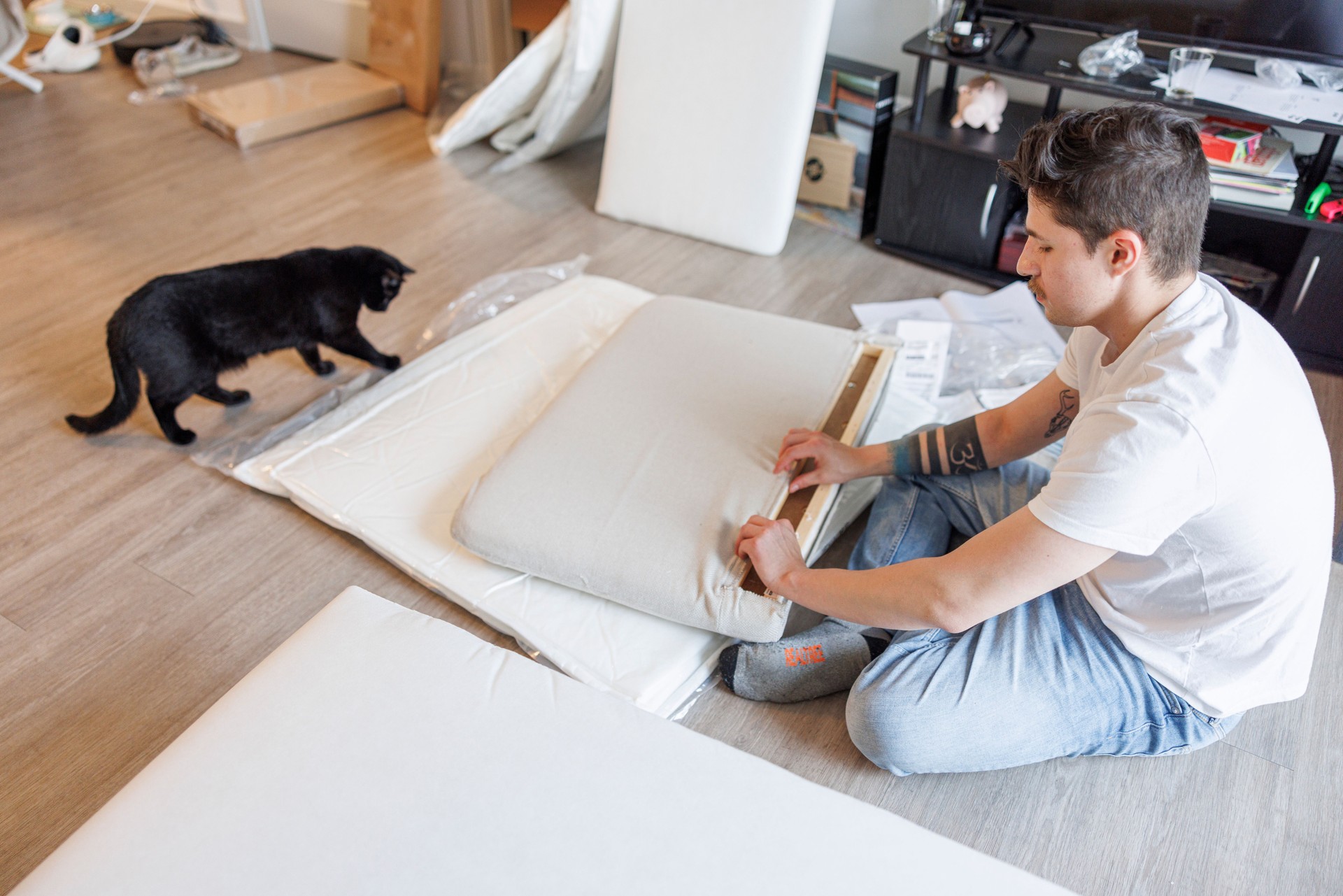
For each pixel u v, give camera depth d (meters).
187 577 1.65
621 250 2.63
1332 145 2.02
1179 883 1.21
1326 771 1.34
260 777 0.98
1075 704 1.24
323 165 3.07
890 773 1.34
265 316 1.86
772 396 1.75
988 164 2.34
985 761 1.27
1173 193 0.94
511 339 2.13
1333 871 1.22
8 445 1.93
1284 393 1.03
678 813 0.96
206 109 3.23
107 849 0.93
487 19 3.30
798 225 2.78
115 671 1.49
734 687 1.43
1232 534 1.06
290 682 1.08
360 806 0.96
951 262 2.54
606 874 0.91
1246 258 2.36
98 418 1.85
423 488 1.74
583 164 3.12
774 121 2.48
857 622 1.24
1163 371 0.98
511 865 0.91
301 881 0.90
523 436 1.66
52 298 2.37
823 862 0.92
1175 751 1.31
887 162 2.49
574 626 1.48
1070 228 0.99
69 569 1.66
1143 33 2.17
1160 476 0.96
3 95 3.53
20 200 2.83
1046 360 2.11
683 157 2.62
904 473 1.55
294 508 1.79
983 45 2.31
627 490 1.55
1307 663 1.19
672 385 1.76
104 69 3.77
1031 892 0.90
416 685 1.08
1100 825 1.28
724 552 1.46
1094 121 0.95
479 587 1.55
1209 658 1.18
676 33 2.53
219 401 2.00
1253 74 2.18
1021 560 1.04
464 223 2.75
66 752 1.37
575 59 2.70
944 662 1.27
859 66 2.56
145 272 2.48
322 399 2.03
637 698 1.37
